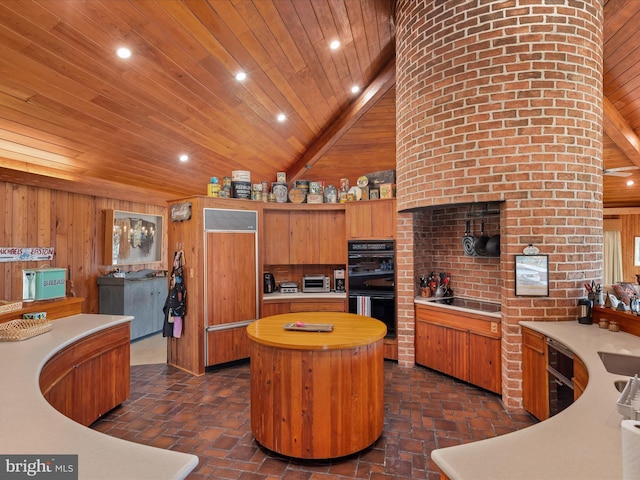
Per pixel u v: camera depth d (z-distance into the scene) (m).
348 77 4.55
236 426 2.95
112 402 3.13
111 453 1.17
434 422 3.00
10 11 2.30
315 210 5.09
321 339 2.55
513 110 3.08
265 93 4.13
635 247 7.96
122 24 2.68
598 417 1.40
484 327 3.58
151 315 6.00
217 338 4.29
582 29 3.08
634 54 3.88
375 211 4.61
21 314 2.83
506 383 3.23
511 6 3.07
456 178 3.29
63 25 2.51
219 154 4.89
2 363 2.01
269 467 2.41
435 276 4.62
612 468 1.07
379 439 2.74
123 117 3.56
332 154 5.86
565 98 3.05
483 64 3.14
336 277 5.10
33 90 2.88
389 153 5.82
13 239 4.20
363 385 2.54
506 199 3.12
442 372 4.04
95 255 5.40
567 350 2.42
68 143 3.61
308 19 3.40
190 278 4.24
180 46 3.07
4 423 1.35
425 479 2.28
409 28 3.67
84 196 5.21
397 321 4.48
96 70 2.95
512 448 1.19
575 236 3.10
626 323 2.66
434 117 3.41
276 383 2.50
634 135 5.21
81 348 2.70
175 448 2.62
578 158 3.09
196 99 3.74
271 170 5.95
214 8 2.88
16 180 4.04
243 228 4.50
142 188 5.03
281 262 5.02
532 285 3.12
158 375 4.12
